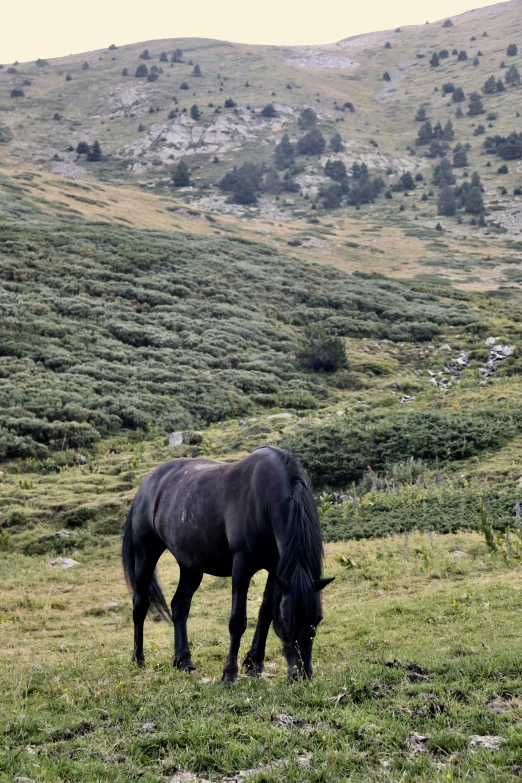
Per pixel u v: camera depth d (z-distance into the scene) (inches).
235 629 264.4
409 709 212.4
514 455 786.8
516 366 1482.5
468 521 608.1
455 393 1168.8
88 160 5925.2
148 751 203.5
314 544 244.7
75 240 2080.5
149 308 1749.5
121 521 751.1
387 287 2329.0
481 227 4220.0
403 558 515.2
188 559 293.9
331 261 3176.7
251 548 261.6
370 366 1600.6
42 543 697.0
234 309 1829.5
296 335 1774.1
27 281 1729.8
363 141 6491.1
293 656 236.2
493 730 194.1
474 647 281.7
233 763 189.6
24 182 3068.4
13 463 1024.2
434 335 1855.3
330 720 208.8
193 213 3553.2
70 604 502.0
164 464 330.6
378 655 287.4
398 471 789.9
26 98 7524.6
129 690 266.2
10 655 370.9
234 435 1072.2
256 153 6240.2
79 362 1400.1
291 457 264.8
